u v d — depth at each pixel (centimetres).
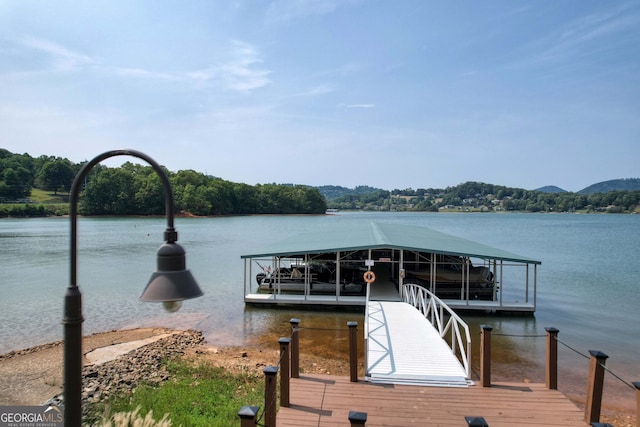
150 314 2030
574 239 6969
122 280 2884
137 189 12062
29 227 8088
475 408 774
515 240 6700
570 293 2659
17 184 12569
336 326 1819
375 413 753
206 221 11406
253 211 15300
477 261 4231
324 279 2572
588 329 1838
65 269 3338
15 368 1292
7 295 2433
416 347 1139
